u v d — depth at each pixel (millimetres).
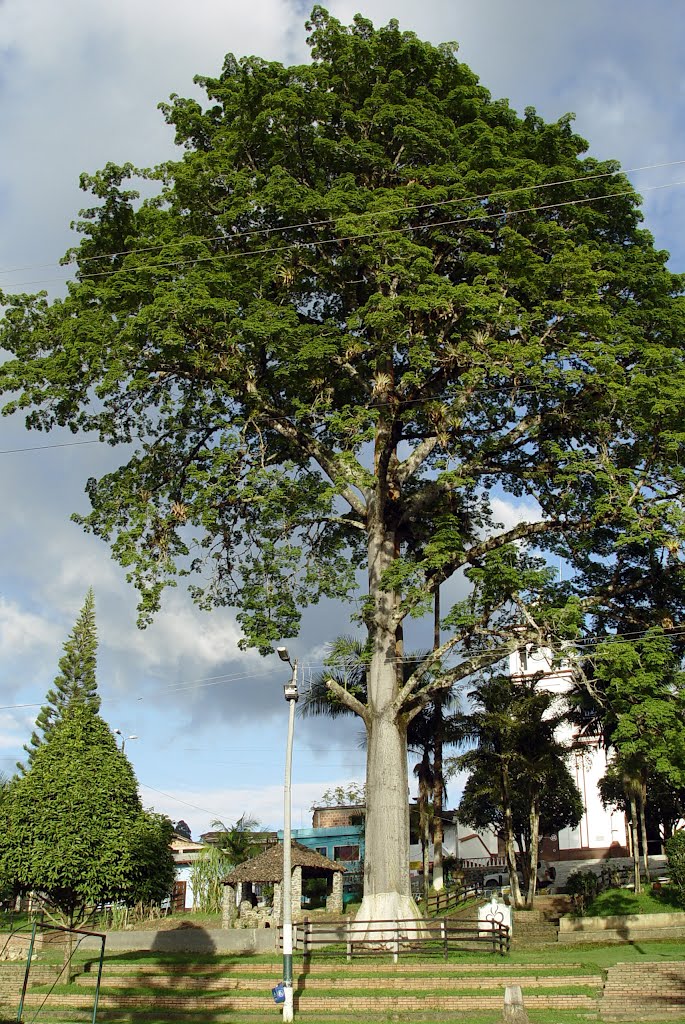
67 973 26734
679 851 33531
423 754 43312
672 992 22266
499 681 42594
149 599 29031
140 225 31953
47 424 31484
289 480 29109
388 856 28297
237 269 30703
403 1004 22766
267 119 31312
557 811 50156
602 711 37375
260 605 29062
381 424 31000
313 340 29281
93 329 29406
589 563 31172
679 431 28203
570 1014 21453
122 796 27484
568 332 29750
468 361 28859
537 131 33469
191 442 33344
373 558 31547
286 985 22828
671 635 28969
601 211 32531
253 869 39625
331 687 30344
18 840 26125
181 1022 22688
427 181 30703
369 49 32438
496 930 26797
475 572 27234
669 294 31812
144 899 27156
